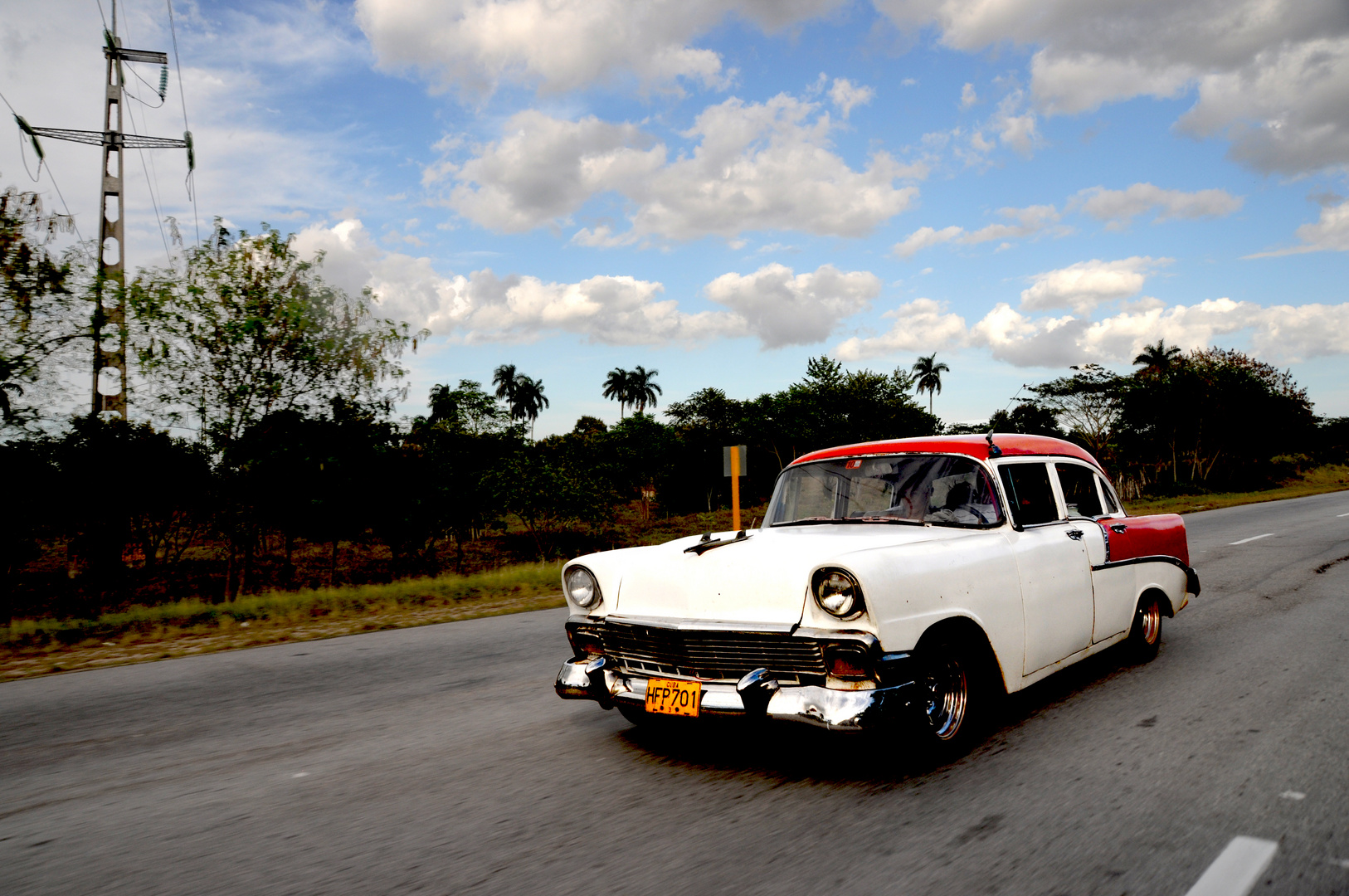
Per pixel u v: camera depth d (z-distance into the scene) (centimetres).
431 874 286
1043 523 468
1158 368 5334
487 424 2861
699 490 5334
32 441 1443
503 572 1377
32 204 1382
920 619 352
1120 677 531
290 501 1691
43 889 285
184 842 325
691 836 310
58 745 472
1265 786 342
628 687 397
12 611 1664
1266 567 1080
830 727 330
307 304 1529
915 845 295
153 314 1424
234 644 822
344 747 449
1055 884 263
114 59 1973
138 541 1784
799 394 4406
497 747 437
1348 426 6262
